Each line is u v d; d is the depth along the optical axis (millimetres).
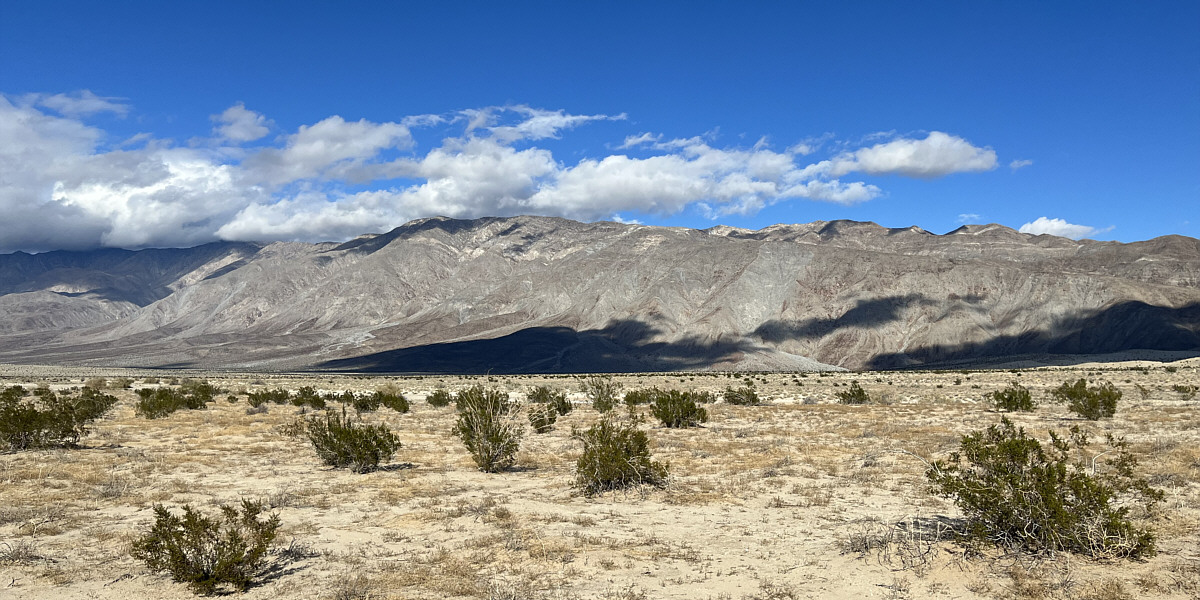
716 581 10562
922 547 11297
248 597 10156
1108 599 9078
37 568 11336
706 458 22906
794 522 14234
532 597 9883
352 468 21109
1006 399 41188
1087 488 10852
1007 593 9508
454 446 27688
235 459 23156
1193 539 11727
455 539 13164
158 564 10938
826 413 41281
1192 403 45781
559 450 26141
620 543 12719
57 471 19656
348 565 11562
